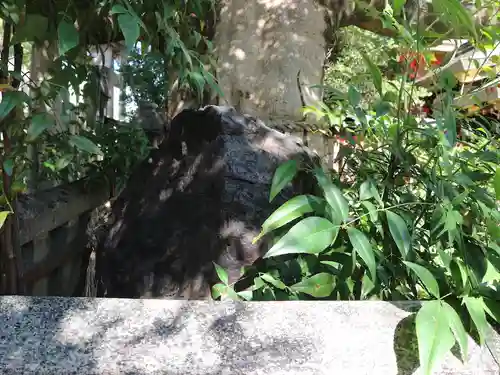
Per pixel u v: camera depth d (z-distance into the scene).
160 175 1.50
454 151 1.10
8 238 1.03
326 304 0.76
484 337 0.66
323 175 0.80
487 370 0.64
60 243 2.03
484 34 1.26
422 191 1.40
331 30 2.03
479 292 0.74
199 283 1.28
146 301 0.76
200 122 1.45
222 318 0.72
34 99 1.10
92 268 2.25
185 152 1.47
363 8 1.90
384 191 1.12
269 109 1.79
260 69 1.82
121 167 2.12
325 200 0.80
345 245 0.94
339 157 1.51
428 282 0.68
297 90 1.81
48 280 1.98
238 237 1.27
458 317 0.66
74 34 0.84
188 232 1.36
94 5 1.18
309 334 0.69
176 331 0.69
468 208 0.96
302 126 1.78
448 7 0.96
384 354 0.65
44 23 1.03
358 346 0.66
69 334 0.67
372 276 0.74
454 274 0.75
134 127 2.24
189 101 1.91
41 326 0.69
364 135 1.42
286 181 0.86
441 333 0.62
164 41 1.46
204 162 1.39
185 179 1.43
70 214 1.96
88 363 0.62
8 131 1.03
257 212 1.30
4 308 0.73
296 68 1.82
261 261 1.26
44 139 1.44
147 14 1.28
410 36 1.17
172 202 1.43
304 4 1.87
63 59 1.31
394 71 1.48
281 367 0.62
